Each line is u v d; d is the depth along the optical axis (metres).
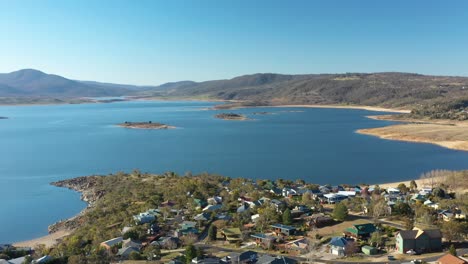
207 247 90.00
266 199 125.25
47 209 139.75
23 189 166.25
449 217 101.69
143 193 139.88
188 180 154.25
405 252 81.00
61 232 116.56
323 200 128.25
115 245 90.38
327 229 97.69
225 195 134.00
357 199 124.38
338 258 79.69
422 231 82.94
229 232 98.69
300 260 78.81
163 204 126.00
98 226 109.25
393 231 92.81
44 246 99.00
